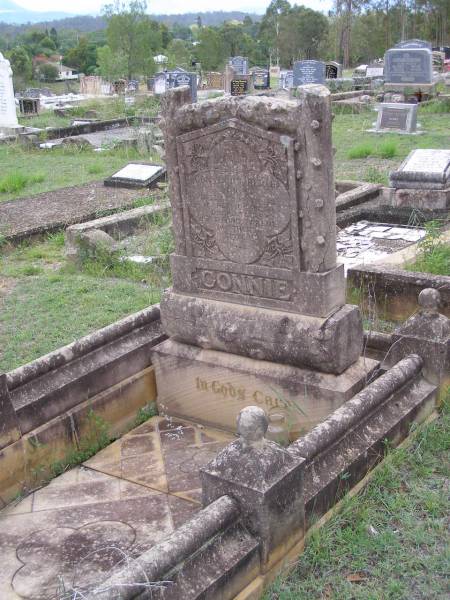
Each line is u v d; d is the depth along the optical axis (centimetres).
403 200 1043
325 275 399
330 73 3575
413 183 1038
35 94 4044
